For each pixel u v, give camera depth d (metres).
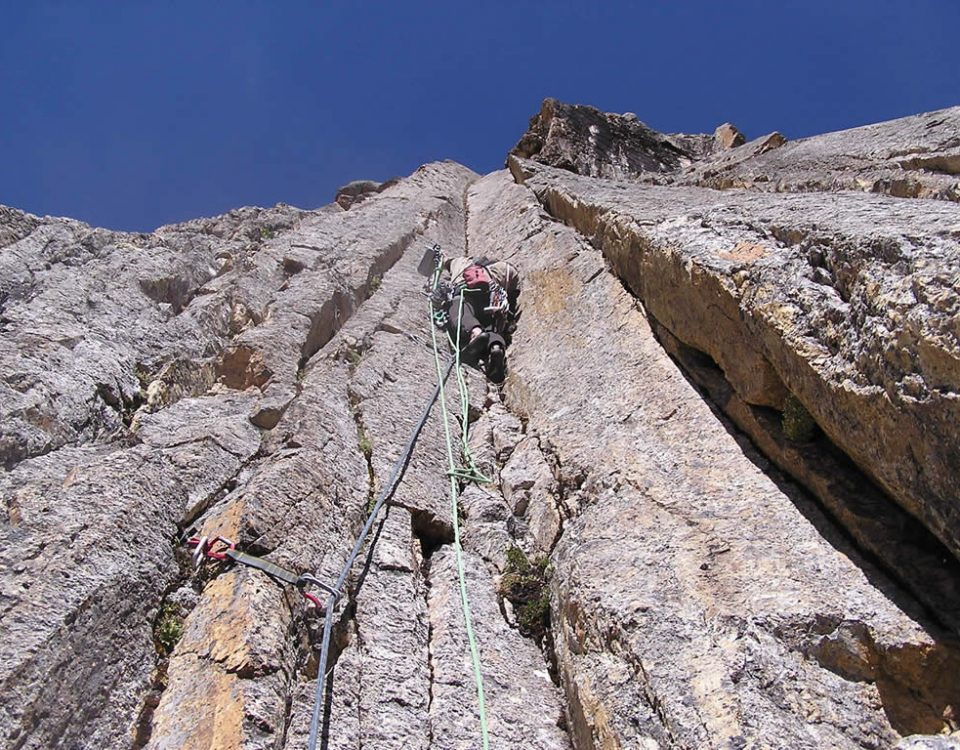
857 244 4.00
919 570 3.61
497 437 6.16
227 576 3.95
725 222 5.43
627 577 4.11
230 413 5.50
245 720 3.23
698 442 4.96
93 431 4.88
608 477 4.98
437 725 3.70
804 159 8.40
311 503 4.52
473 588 4.61
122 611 3.61
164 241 7.72
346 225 9.43
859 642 3.46
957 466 3.27
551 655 4.38
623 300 6.64
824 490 4.13
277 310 6.80
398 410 6.09
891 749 3.12
